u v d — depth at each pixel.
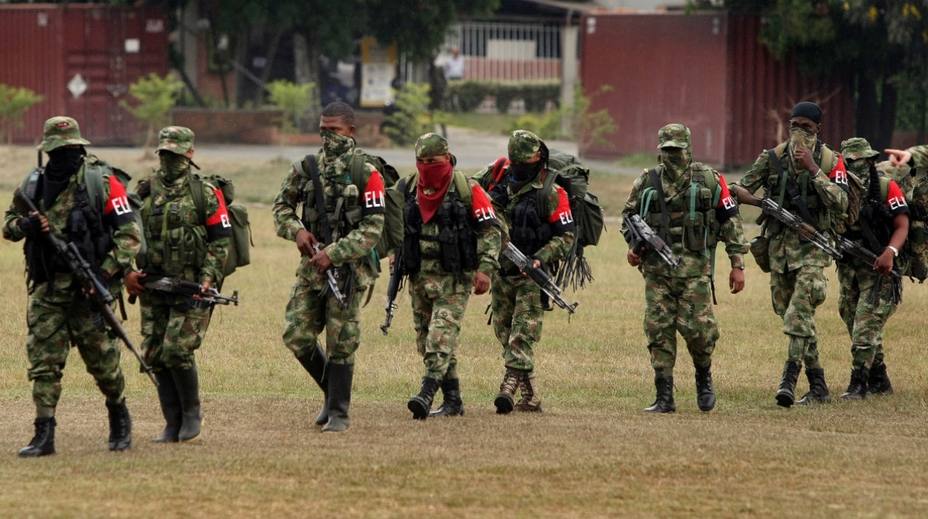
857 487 28.02
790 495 27.19
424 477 28.25
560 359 48.47
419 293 36.66
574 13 177.50
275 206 34.47
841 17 116.00
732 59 123.56
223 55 154.38
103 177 30.56
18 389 41.22
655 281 38.53
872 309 41.78
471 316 58.00
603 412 38.44
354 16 143.88
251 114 144.38
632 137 132.50
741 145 124.69
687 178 38.03
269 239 87.12
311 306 34.25
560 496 26.83
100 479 28.14
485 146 151.38
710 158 125.75
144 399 39.62
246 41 150.12
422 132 146.50
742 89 124.00
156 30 141.00
